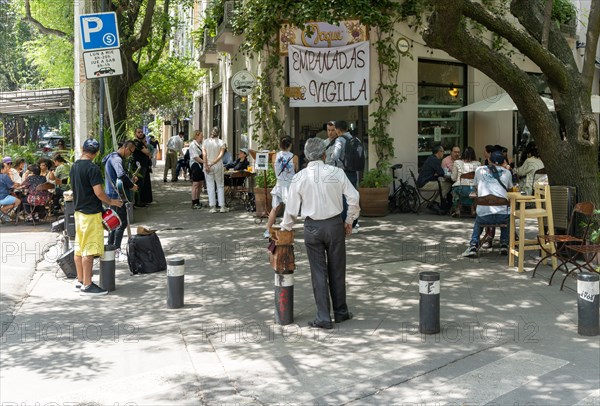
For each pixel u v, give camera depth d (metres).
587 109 9.32
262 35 15.46
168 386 4.95
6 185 14.38
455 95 16.84
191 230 12.61
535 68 18.22
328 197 6.25
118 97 17.27
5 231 13.23
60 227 9.95
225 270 9.12
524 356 5.50
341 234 6.37
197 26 28.08
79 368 5.41
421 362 5.38
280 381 5.03
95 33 10.12
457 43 8.72
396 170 15.52
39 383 5.08
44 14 27.39
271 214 6.71
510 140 17.72
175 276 7.23
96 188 7.74
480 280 8.30
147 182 16.89
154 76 28.66
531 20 10.12
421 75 16.25
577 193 9.18
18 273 9.11
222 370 5.29
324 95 15.05
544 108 9.36
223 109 22.39
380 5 14.93
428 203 14.88
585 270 8.56
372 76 15.20
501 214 9.45
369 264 9.31
